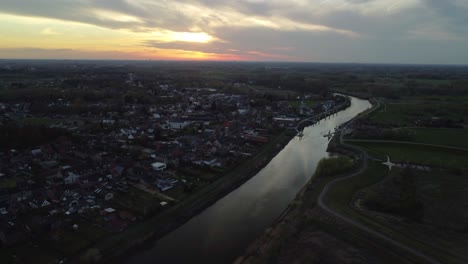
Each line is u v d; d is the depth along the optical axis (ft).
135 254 222.28
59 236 224.33
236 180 355.36
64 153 400.67
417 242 226.38
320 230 247.50
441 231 242.78
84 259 201.67
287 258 215.10
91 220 248.52
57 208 261.65
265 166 418.10
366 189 326.85
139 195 296.10
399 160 420.77
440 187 328.90
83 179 317.01
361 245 225.56
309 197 306.14
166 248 230.89
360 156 440.45
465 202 293.23
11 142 403.95
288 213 281.54
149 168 358.84
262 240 239.71
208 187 325.62
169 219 263.70
